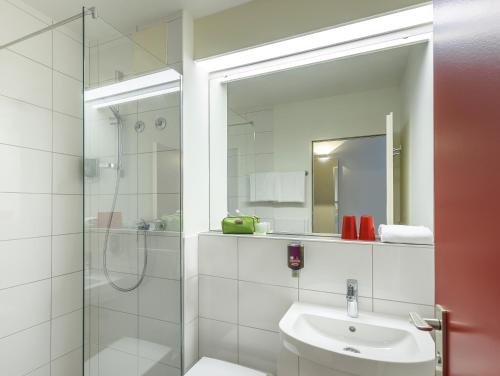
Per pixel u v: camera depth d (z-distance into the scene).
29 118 1.44
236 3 1.53
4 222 1.32
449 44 0.53
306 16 1.42
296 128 1.67
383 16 1.29
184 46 1.58
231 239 1.58
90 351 1.20
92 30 1.16
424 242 1.21
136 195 1.37
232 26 1.57
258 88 1.75
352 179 1.55
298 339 1.06
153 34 1.64
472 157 0.43
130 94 1.32
